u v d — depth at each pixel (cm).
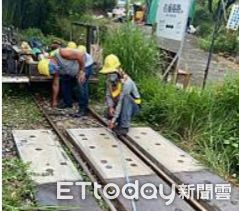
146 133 567
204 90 593
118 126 549
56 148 486
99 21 1256
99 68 723
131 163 459
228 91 546
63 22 1194
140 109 613
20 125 582
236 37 1426
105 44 750
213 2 1488
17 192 364
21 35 1002
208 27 1723
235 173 471
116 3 1822
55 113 647
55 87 660
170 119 589
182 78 759
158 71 744
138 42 714
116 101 551
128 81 537
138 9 1224
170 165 461
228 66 1166
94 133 552
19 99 712
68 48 643
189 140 557
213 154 495
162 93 638
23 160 437
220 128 526
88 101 677
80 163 455
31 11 1184
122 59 701
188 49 1465
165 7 804
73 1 1212
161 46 808
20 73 714
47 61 643
